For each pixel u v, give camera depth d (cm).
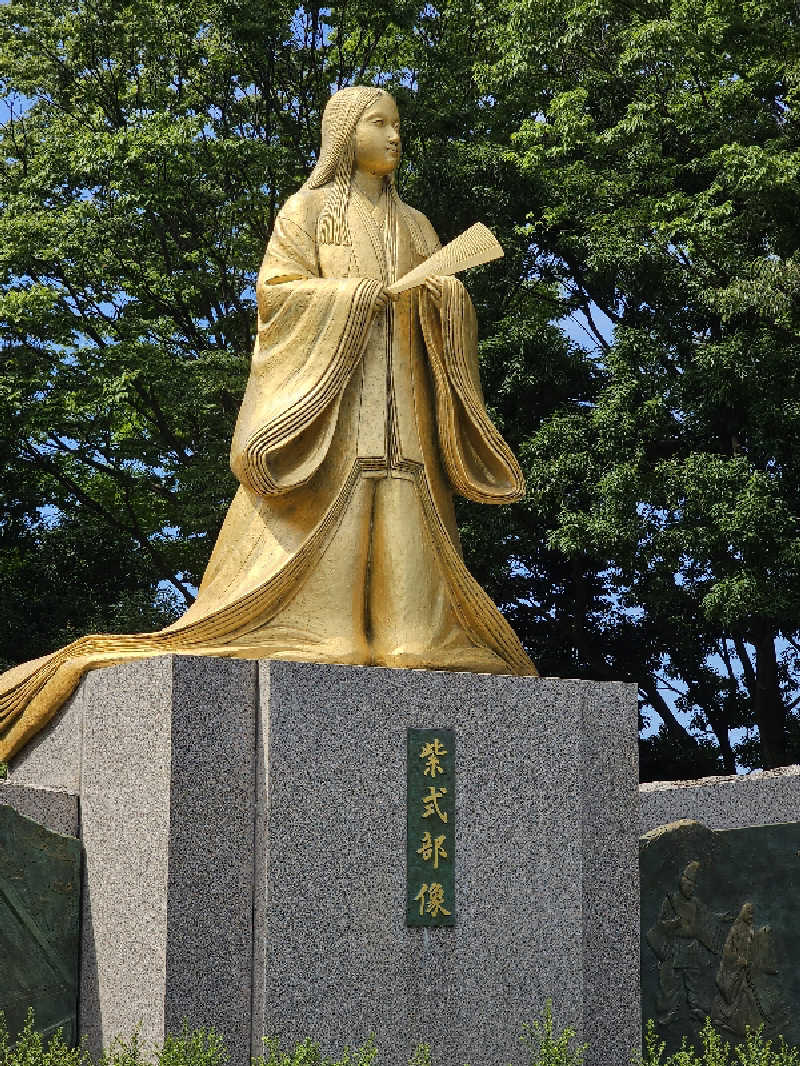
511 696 1188
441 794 1142
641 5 2342
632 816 1228
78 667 1172
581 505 2219
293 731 1098
